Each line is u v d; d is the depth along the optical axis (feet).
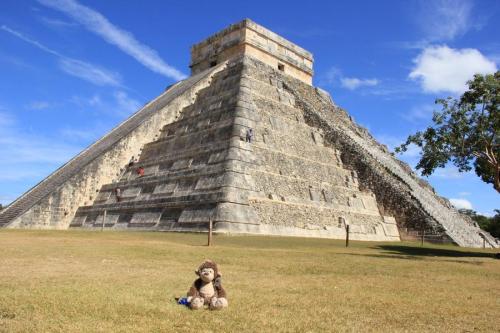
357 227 97.91
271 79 123.65
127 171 111.96
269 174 90.53
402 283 30.99
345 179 108.68
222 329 17.44
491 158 61.52
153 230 86.33
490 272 40.32
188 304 20.97
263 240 68.44
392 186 107.14
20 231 77.82
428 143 62.80
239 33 136.56
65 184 104.58
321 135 118.11
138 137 116.26
